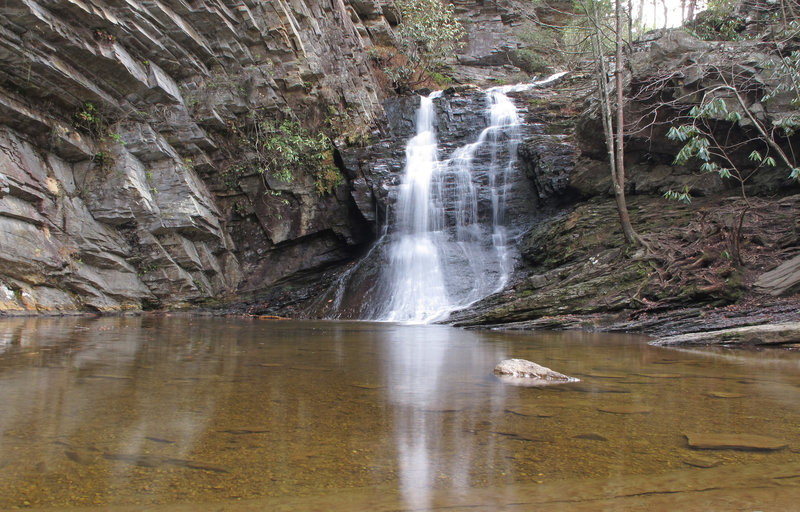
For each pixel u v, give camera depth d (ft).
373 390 10.68
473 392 10.58
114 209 42.32
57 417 7.97
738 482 5.67
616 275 32.35
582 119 45.55
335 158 56.44
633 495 5.28
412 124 63.41
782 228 30.96
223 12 46.29
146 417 8.07
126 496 5.11
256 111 50.90
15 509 4.76
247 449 6.63
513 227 50.80
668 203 39.68
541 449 6.79
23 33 33.88
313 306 47.37
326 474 5.80
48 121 38.06
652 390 10.95
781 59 31.63
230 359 15.29
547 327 30.17
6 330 23.34
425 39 72.43
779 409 9.15
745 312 25.49
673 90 37.17
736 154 37.99
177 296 47.09
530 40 86.99
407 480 5.65
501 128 58.49
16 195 35.68
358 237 55.52
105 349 16.97
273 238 53.47
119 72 40.01
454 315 37.68
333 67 58.70
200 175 51.06
